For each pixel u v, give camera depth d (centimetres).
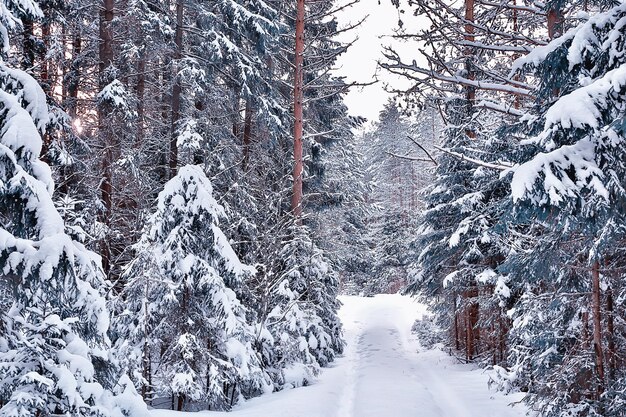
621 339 802
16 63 1125
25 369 564
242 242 1578
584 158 512
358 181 3556
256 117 1789
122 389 773
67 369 587
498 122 1291
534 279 873
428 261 1936
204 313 1184
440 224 1894
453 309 2003
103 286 719
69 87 1513
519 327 1093
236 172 1705
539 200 518
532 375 978
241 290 1374
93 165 1470
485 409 1098
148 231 1161
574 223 585
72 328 656
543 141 536
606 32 544
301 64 1884
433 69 912
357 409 1101
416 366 1716
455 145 1475
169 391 1086
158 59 1742
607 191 491
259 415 988
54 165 1200
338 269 2517
